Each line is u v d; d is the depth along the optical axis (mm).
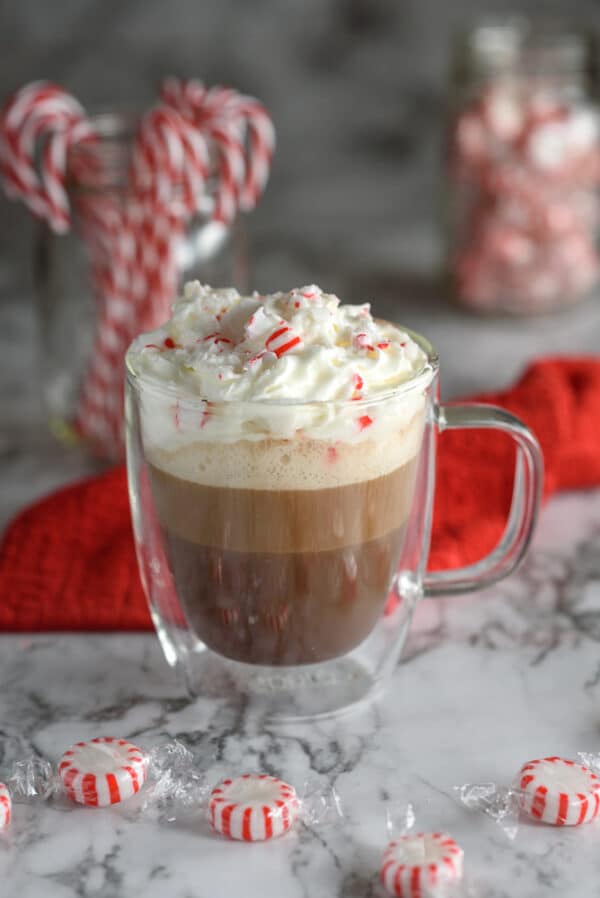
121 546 734
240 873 593
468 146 1004
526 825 608
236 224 845
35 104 809
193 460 625
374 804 618
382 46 1264
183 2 1229
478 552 732
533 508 674
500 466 777
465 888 585
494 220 1017
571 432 794
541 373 827
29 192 813
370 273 1156
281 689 659
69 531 744
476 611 717
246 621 646
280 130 1293
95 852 602
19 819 614
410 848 587
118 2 1222
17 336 1013
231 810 601
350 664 664
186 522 639
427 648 695
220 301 649
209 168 815
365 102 1287
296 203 1316
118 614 703
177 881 591
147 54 1244
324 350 621
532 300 1021
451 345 980
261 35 1252
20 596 710
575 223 1017
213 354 625
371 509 634
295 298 639
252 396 613
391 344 638
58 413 854
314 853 600
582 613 714
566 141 990
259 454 618
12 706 667
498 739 645
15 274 1169
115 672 686
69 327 834
